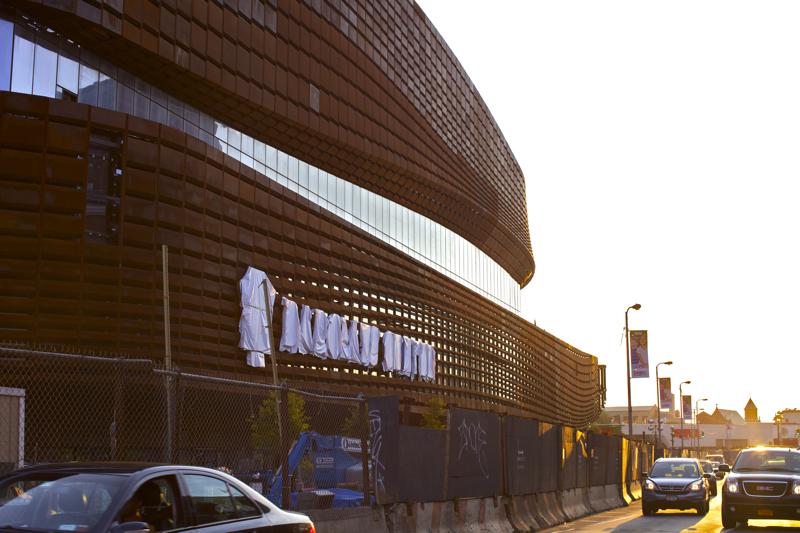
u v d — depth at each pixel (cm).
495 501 2017
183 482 744
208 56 4072
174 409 1134
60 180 3328
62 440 2791
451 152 7225
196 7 3997
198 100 4256
